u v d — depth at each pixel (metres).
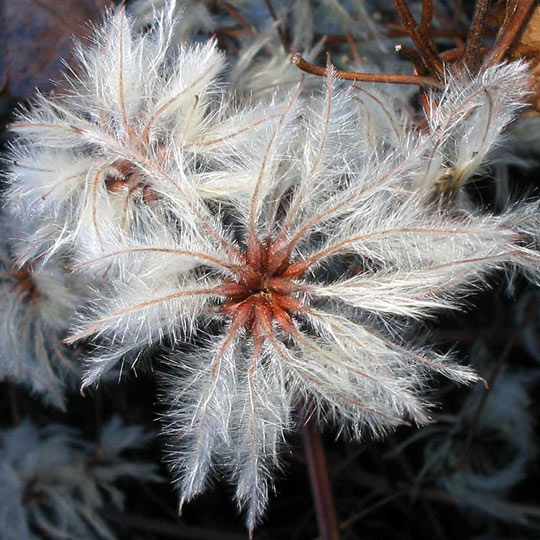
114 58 0.21
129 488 0.32
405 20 0.22
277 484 0.31
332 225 0.21
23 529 0.29
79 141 0.21
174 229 0.20
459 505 0.30
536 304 0.27
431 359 0.21
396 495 0.30
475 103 0.20
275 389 0.21
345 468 0.31
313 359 0.20
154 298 0.20
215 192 0.21
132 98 0.21
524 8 0.21
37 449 0.29
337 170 0.21
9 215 0.23
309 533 0.32
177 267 0.20
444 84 0.22
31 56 0.24
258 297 0.20
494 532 0.31
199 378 0.21
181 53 0.21
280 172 0.21
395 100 0.23
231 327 0.20
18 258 0.22
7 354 0.24
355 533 0.31
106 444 0.29
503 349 0.29
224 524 0.32
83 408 0.30
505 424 0.29
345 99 0.21
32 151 0.21
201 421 0.20
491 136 0.21
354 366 0.20
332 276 0.21
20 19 0.24
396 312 0.20
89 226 0.20
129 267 0.20
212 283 0.20
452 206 0.21
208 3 0.25
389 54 0.26
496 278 0.26
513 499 0.30
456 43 0.26
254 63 0.24
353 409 0.21
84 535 0.29
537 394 0.30
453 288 0.21
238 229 0.22
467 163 0.21
